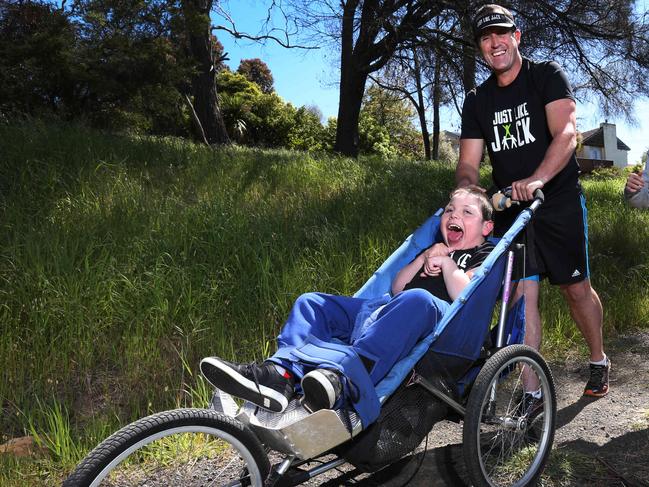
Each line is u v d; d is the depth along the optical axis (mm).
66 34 11367
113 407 3381
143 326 4020
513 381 3869
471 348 2627
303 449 2170
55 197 5723
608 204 10336
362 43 16781
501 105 3367
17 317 3969
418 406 2535
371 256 5340
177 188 7148
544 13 14492
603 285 6047
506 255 2820
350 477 2855
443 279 2904
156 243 4906
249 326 4301
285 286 4633
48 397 3459
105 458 1858
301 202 6914
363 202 7145
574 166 3377
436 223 3203
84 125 9742
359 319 2641
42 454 2984
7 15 11391
